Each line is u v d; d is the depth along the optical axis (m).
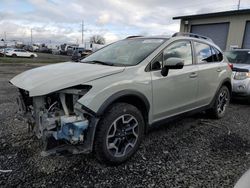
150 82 3.30
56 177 2.73
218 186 2.64
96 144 2.83
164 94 3.55
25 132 3.91
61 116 2.69
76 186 2.58
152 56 3.47
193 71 4.10
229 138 4.08
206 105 4.68
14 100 6.20
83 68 3.19
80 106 2.66
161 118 3.64
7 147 3.39
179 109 3.94
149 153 3.41
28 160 3.06
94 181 2.68
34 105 2.77
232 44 17.27
